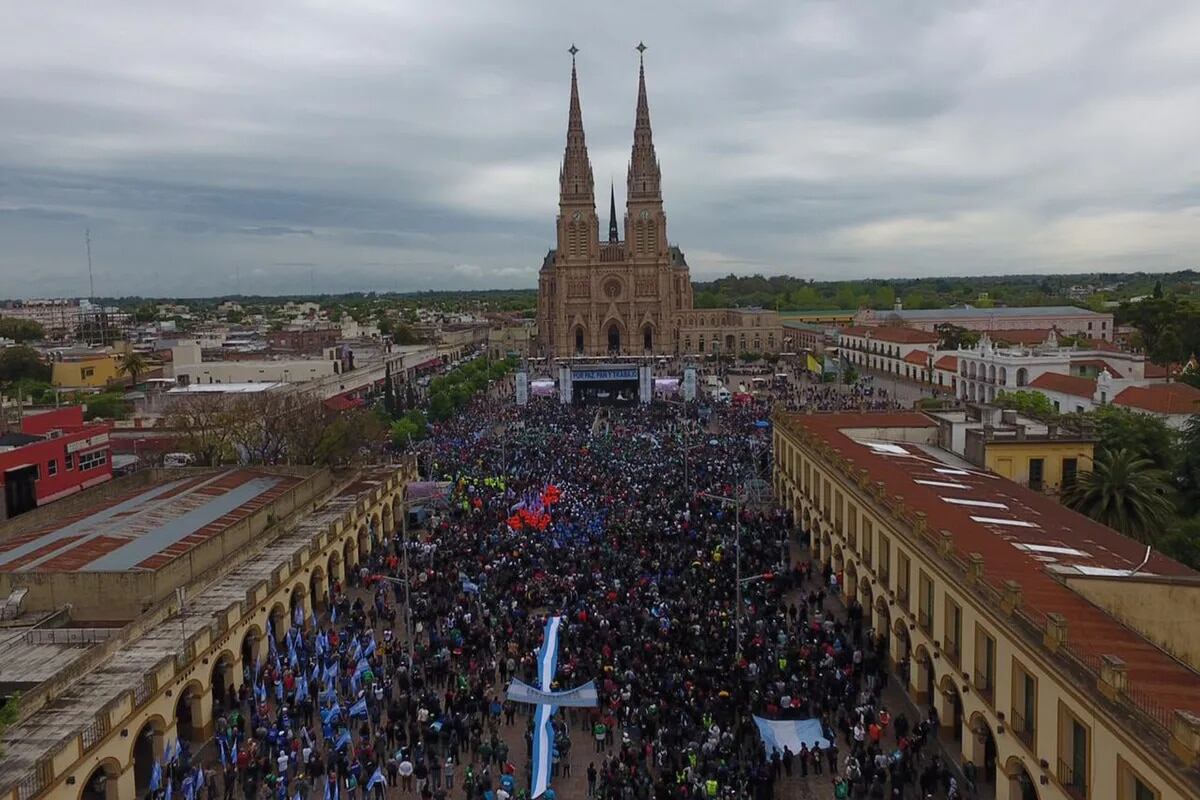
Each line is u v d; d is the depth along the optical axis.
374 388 174.00
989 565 40.06
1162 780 24.97
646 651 48.41
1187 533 56.31
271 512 65.38
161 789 37.28
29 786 31.06
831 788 38.91
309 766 39.69
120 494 73.75
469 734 43.19
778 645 49.84
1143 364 134.00
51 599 47.88
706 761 38.53
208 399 108.19
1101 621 34.19
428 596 59.50
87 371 167.12
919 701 46.06
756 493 85.81
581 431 129.12
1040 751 32.59
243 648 50.03
